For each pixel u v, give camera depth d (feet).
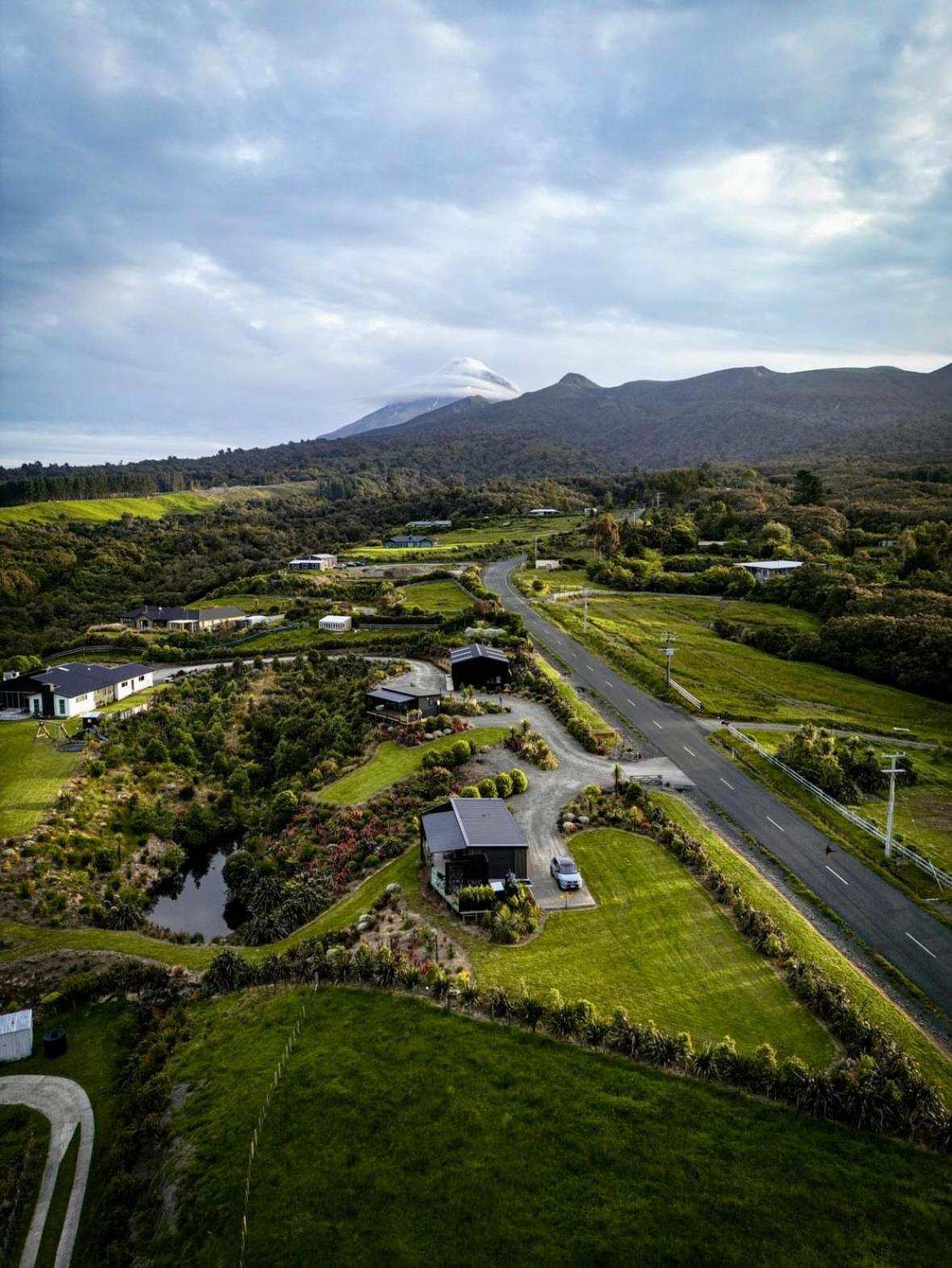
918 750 220.84
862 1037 98.43
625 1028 95.66
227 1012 111.24
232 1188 80.79
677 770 198.49
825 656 307.78
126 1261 75.51
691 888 139.33
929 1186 76.79
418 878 143.64
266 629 357.41
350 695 256.11
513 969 113.19
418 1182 79.51
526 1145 82.53
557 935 123.65
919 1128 82.69
